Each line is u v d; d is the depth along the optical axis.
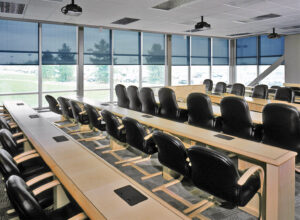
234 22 8.43
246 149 2.44
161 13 7.06
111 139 4.73
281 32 10.68
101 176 1.94
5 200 3.03
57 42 8.80
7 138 2.70
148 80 10.92
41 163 2.98
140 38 10.46
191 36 11.77
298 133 3.00
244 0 5.80
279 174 2.19
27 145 3.60
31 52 8.38
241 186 2.10
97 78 9.85
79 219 1.63
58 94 9.20
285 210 2.33
